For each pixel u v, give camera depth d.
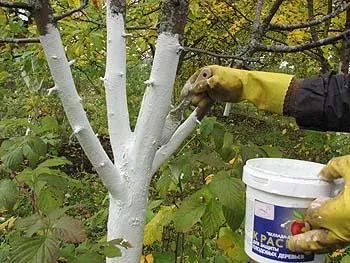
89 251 1.48
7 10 3.38
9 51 3.94
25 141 2.08
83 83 6.55
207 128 2.06
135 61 4.78
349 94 1.63
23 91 5.55
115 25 1.72
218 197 1.78
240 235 2.01
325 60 4.27
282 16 4.32
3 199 1.82
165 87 1.65
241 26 4.84
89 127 1.62
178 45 1.64
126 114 1.75
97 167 1.66
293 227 1.51
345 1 2.84
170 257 2.15
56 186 1.89
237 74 1.72
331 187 1.52
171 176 2.06
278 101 1.68
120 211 1.72
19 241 1.37
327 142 4.03
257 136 9.23
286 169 1.71
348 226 1.38
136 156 1.71
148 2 3.60
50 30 1.51
